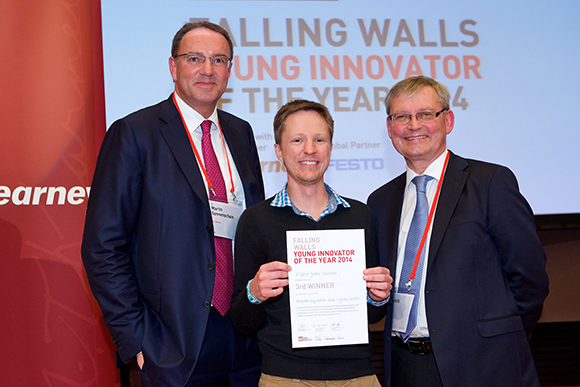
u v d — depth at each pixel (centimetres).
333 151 323
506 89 341
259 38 324
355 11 338
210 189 185
